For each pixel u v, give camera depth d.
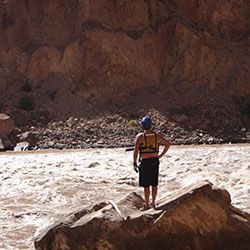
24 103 48.53
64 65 50.19
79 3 51.62
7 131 41.69
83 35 50.19
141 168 9.78
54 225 9.21
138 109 47.28
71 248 8.91
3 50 52.19
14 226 12.98
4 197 16.44
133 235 8.96
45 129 44.81
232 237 9.33
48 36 51.91
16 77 51.03
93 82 49.00
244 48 50.81
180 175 19.62
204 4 51.47
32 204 15.54
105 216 9.03
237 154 27.95
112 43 49.50
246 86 48.69
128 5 50.84
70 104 47.97
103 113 46.81
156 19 51.75
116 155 29.78
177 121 45.50
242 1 51.59
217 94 48.50
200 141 43.03
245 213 9.78
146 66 50.12
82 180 18.70
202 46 50.12
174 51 50.91
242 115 47.06
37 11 53.00
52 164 24.92
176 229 9.10
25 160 27.95
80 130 44.22
